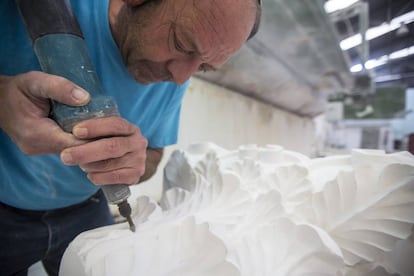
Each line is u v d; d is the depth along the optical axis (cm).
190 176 61
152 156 88
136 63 57
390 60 381
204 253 38
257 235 43
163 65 54
